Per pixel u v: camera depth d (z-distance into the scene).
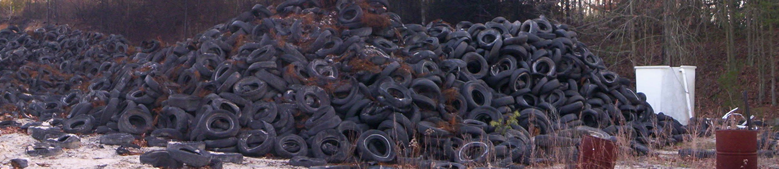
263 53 11.45
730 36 24.84
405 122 9.98
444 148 9.63
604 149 7.61
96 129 11.26
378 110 10.15
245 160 9.20
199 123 10.01
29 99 15.76
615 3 28.05
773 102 23.47
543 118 11.55
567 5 31.14
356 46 11.95
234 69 11.54
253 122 10.15
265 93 10.79
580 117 12.38
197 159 8.12
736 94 21.27
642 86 15.42
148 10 36.66
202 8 36.25
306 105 10.25
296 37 12.50
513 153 9.25
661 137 12.60
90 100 12.77
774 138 12.20
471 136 10.17
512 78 12.77
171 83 11.98
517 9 32.88
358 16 13.42
